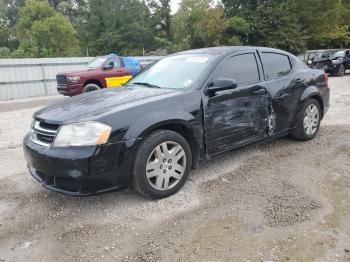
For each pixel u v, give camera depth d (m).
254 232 3.18
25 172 4.94
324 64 19.75
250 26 36.12
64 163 3.36
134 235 3.21
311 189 3.99
